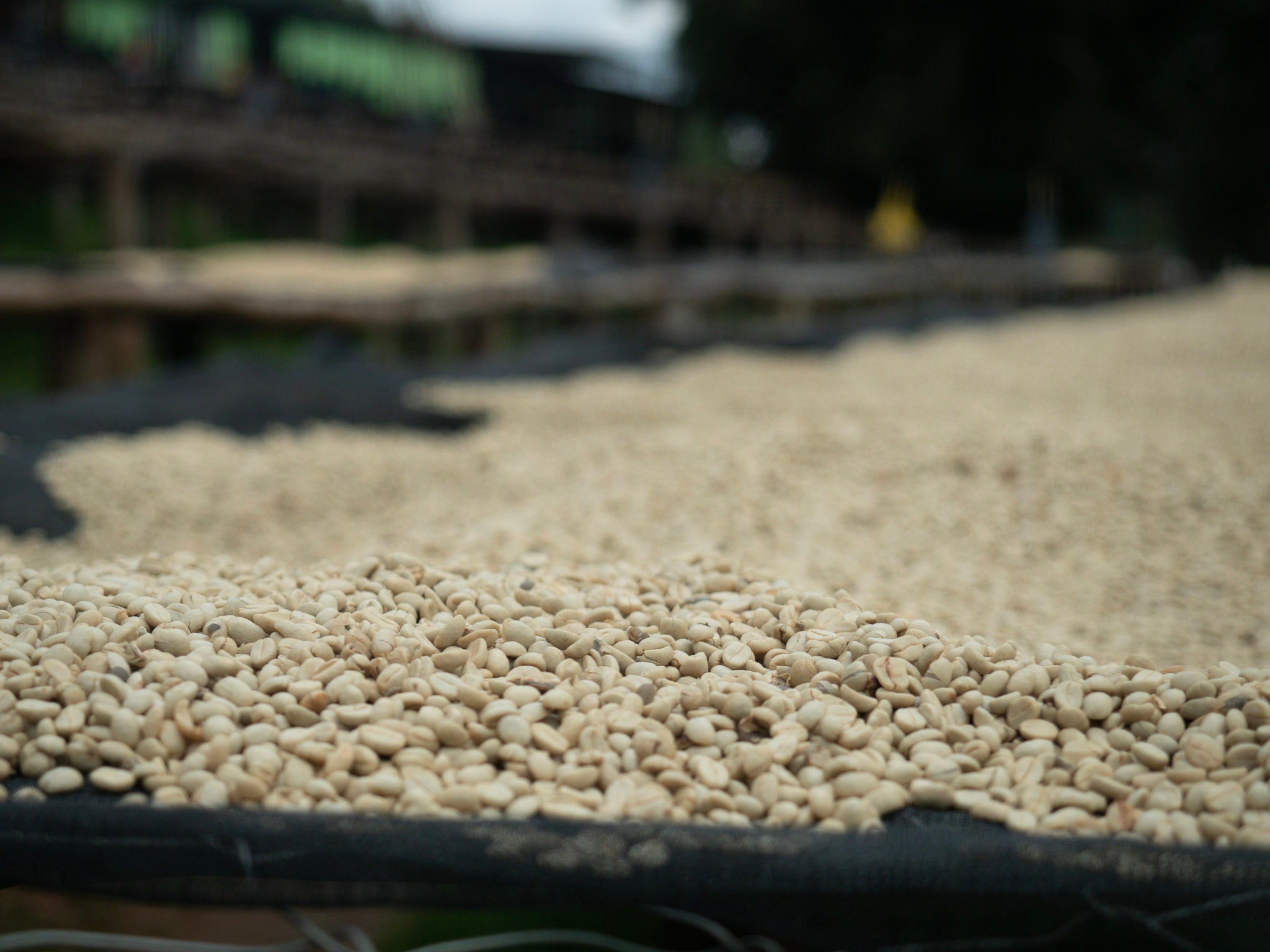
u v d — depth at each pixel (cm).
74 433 469
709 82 2239
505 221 2006
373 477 431
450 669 176
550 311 933
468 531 329
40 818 142
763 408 566
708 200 1928
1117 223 2689
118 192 1190
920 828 149
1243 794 151
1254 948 136
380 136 1527
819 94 2133
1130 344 895
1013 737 168
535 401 589
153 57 1526
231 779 150
